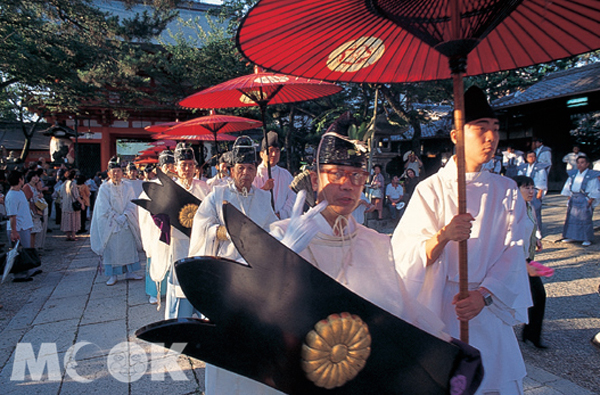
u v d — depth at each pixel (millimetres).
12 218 6449
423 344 1363
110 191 6422
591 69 16094
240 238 1290
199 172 7246
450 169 2090
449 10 1537
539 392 3037
